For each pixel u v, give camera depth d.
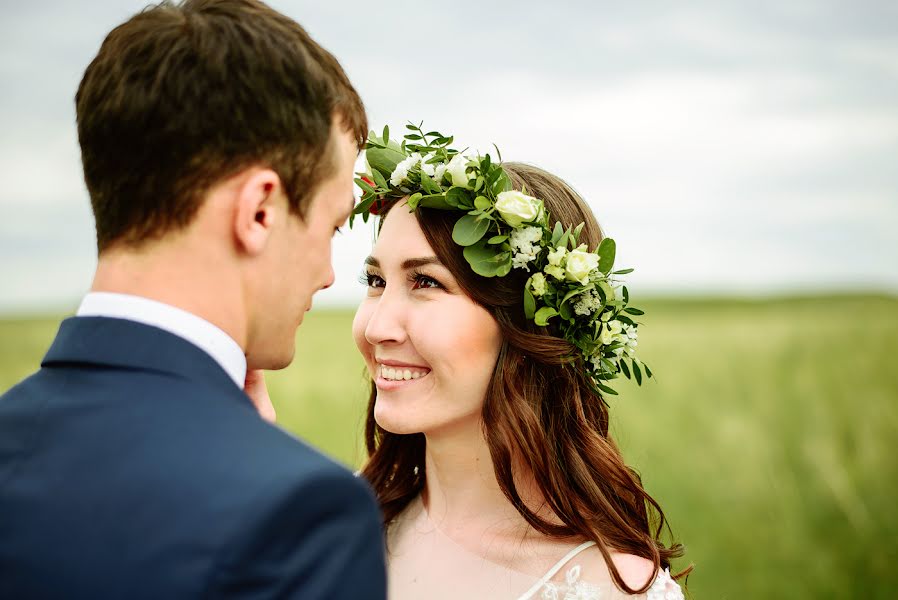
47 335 13.71
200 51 1.35
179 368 1.33
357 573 1.23
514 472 2.27
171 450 1.24
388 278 2.27
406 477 2.58
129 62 1.36
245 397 1.39
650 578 2.12
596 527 2.20
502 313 2.25
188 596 1.11
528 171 2.48
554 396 2.34
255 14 1.42
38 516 1.22
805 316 23.83
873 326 16.61
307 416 8.37
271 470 1.21
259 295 1.43
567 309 2.26
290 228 1.44
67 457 1.27
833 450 7.01
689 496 6.48
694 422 8.20
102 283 1.39
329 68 1.48
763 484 6.47
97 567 1.16
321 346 13.34
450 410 2.22
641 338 14.86
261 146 1.36
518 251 2.21
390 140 2.41
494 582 2.18
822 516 6.00
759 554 5.53
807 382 9.94
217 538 1.14
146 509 1.19
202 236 1.36
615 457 2.37
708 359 12.04
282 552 1.17
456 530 2.32
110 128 1.35
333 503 1.23
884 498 6.02
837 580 5.12
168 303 1.36
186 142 1.33
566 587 2.11
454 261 2.19
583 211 2.49
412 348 2.23
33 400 1.36
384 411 2.26
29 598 1.17
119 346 1.34
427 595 2.25
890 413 7.85
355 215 2.44
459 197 2.17
